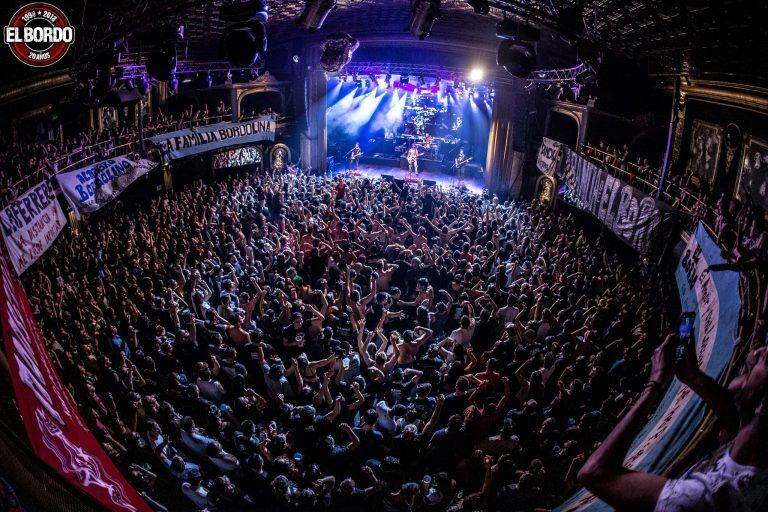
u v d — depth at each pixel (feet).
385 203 66.08
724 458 4.68
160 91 77.71
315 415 26.63
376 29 80.48
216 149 73.10
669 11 30.91
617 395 25.95
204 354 32.35
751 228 24.88
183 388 28.19
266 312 36.32
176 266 41.37
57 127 57.06
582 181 54.44
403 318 42.52
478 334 37.32
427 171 106.11
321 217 59.52
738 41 28.35
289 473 22.93
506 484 22.04
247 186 68.64
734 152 37.40
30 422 7.38
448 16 72.08
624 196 43.24
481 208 66.33
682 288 32.94
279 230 57.72
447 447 24.02
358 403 27.66
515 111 79.92
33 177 40.68
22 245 33.22
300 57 86.79
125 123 68.74
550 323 35.12
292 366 28.68
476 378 28.27
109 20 39.75
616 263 45.60
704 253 30.17
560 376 28.48
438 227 59.11
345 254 46.62
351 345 36.42
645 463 13.46
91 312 33.53
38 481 6.61
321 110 90.99
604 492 4.92
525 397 28.81
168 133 64.34
